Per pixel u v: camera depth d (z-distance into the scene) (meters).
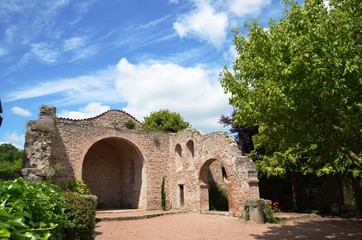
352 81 7.15
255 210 14.30
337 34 6.86
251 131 20.53
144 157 21.75
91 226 6.83
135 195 22.61
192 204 19.80
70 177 18.20
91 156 23.58
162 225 14.37
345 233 10.95
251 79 9.23
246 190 15.60
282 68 7.53
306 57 6.81
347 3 8.02
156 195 21.64
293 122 8.15
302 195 21.77
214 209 20.47
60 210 4.11
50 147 16.64
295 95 7.38
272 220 14.27
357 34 7.48
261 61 8.52
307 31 7.39
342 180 18.11
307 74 6.96
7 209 2.41
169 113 29.50
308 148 11.57
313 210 18.36
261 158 19.92
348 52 6.70
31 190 3.20
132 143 21.47
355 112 7.16
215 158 18.27
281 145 9.46
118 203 24.05
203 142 19.50
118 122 25.45
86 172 23.08
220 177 22.73
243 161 16.14
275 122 8.54
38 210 2.99
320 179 18.86
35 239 2.30
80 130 19.28
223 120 21.50
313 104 7.59
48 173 16.05
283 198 21.02
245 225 13.55
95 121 24.16
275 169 16.48
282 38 7.80
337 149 9.38
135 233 12.13
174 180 22.06
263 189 21.50
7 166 22.28
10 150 38.56
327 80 6.92
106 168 24.16
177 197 21.45
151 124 28.33
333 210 18.30
